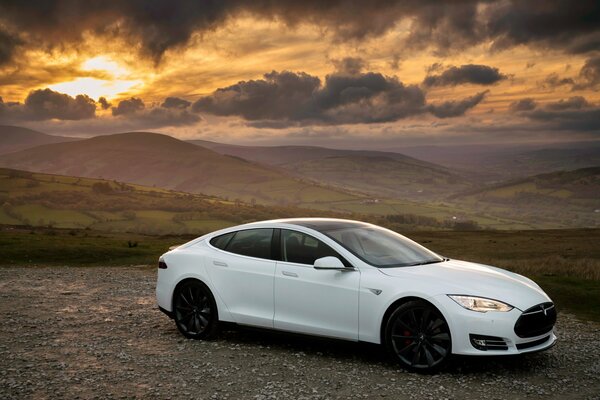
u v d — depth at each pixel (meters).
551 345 6.56
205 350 7.50
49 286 14.45
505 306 6.16
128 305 11.28
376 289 6.62
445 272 6.75
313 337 7.10
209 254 8.10
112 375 6.34
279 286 7.34
